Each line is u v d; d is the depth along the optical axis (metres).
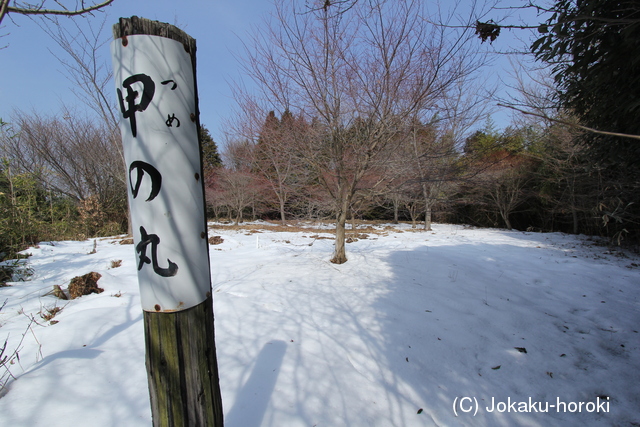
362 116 5.77
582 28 2.90
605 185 6.52
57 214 12.23
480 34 2.55
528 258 7.41
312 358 3.03
